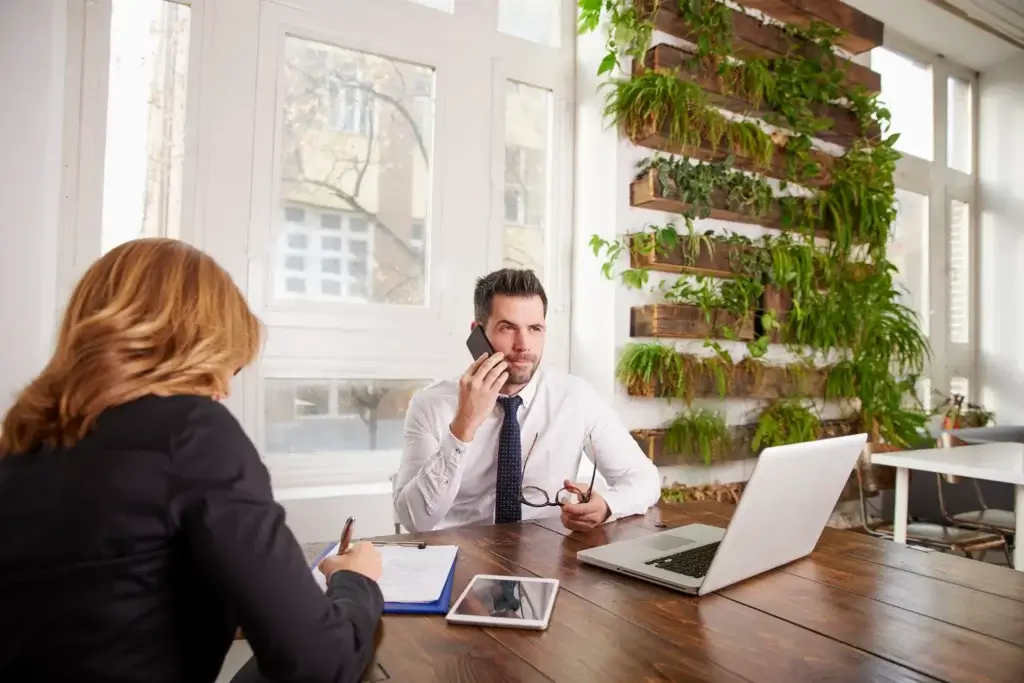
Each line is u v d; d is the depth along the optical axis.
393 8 2.39
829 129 3.16
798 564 1.21
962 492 2.89
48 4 1.74
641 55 2.57
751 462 2.92
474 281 2.55
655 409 2.70
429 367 2.45
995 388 4.18
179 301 0.71
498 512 1.61
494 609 0.93
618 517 1.51
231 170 2.11
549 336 2.75
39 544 0.60
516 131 2.71
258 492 0.66
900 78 3.97
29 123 1.71
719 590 1.04
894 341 3.26
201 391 0.71
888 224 3.28
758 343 2.84
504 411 1.67
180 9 2.05
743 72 2.79
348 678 0.66
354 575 0.81
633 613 0.95
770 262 2.89
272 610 0.61
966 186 4.25
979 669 0.78
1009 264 4.14
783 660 0.80
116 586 0.60
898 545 1.35
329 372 2.26
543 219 2.77
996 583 1.10
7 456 0.67
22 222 1.69
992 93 4.25
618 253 2.58
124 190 1.97
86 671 0.58
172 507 0.62
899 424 3.23
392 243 2.41
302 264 2.24
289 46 2.23
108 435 0.64
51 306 1.80
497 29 2.64
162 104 2.03
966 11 3.65
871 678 0.75
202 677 0.66
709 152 2.71
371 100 2.38
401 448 2.41
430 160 2.48
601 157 2.69
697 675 0.75
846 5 3.19
